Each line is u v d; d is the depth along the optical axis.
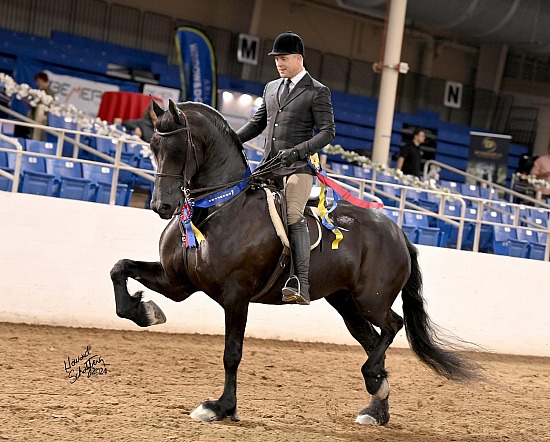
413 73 29.83
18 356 9.34
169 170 6.61
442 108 30.41
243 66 26.80
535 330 15.11
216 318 12.77
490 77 31.31
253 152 18.73
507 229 18.19
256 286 7.14
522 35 26.02
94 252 11.91
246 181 7.15
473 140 22.20
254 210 7.09
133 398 7.68
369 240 7.83
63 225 11.72
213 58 20.52
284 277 7.30
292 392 9.09
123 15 25.00
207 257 6.89
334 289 7.71
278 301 7.48
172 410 7.23
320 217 7.53
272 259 7.14
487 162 22.06
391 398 9.50
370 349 8.16
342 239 7.61
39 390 7.64
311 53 27.97
